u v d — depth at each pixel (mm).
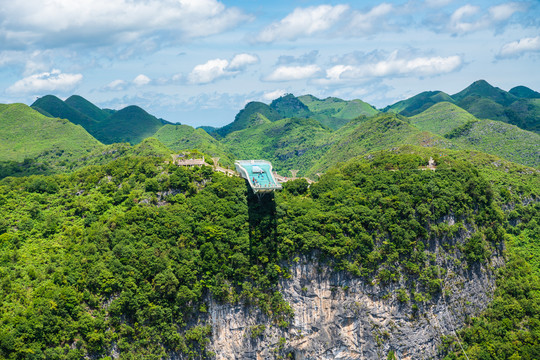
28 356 174625
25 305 187250
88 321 187375
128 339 195500
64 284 193875
